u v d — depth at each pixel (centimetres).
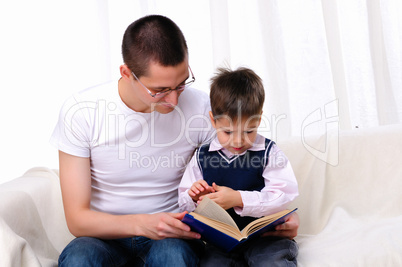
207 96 154
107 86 142
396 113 226
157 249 124
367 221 169
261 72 220
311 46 217
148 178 144
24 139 216
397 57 223
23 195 143
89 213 132
